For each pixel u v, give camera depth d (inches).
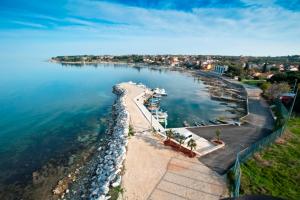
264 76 5280.5
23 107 2657.5
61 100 3095.5
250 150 1208.2
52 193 1023.6
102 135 1761.8
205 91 4020.7
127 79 5723.4
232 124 1807.3
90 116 2322.8
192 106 2837.1
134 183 950.4
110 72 7603.4
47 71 7440.9
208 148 1298.0
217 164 1109.7
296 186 913.5
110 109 2623.0
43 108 2630.4
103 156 1321.4
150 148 1295.5
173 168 1069.1
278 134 1421.0
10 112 2433.6
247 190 879.7
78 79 5511.8
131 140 1422.2
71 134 1793.8
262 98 2977.4
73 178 1138.0
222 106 2844.5
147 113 2188.7
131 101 2763.3
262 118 2001.7
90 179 1098.1
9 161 1337.4
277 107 2292.1
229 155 1212.5
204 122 2114.9
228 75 6008.9
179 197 861.2
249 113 2183.8
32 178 1154.0
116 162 1134.4
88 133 1815.9
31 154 1433.3
